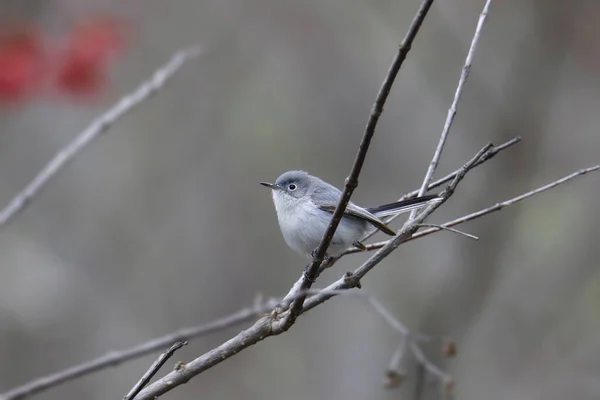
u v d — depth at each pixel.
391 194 15.62
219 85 16.05
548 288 14.52
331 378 14.80
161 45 15.38
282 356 15.38
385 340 14.45
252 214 16.23
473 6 14.52
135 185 16.16
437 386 6.34
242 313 5.47
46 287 13.89
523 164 13.34
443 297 12.98
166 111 16.08
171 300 15.37
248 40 15.58
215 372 14.96
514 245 14.11
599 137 15.19
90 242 15.50
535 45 13.56
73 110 14.84
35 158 15.02
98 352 14.17
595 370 13.74
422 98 15.84
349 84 15.68
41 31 10.36
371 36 15.58
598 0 13.34
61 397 13.75
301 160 15.91
